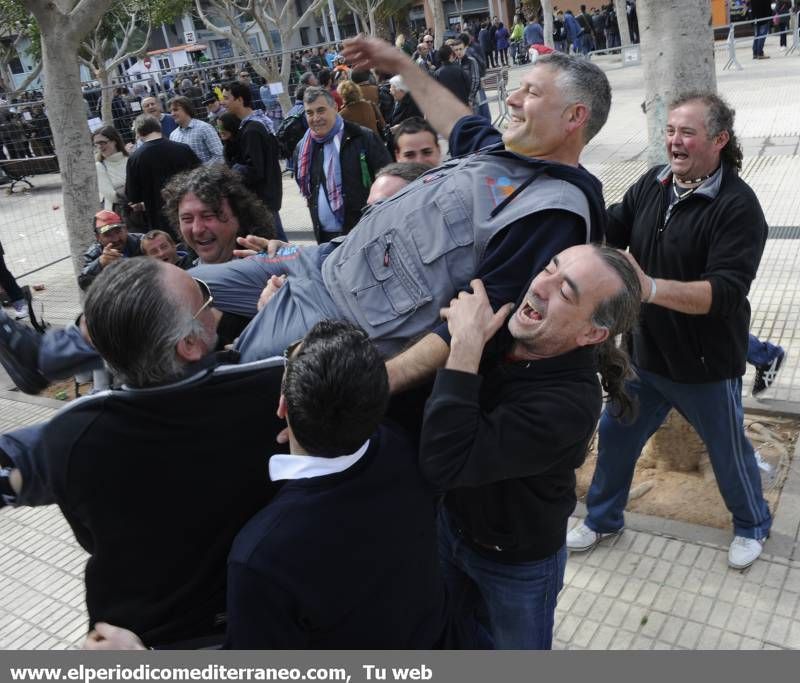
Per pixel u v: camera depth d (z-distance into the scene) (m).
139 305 1.29
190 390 1.37
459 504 1.87
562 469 1.75
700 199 2.50
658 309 2.58
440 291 1.62
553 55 1.69
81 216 5.11
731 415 2.67
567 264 1.49
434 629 1.59
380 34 31.08
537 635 1.99
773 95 11.84
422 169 2.33
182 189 2.64
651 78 3.17
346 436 1.32
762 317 4.80
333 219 5.12
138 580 1.47
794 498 3.16
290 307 1.70
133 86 15.35
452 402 1.47
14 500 1.42
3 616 3.17
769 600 2.68
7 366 1.63
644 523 3.17
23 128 13.67
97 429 1.35
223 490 1.43
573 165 1.75
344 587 1.36
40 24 4.77
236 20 17.69
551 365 1.60
